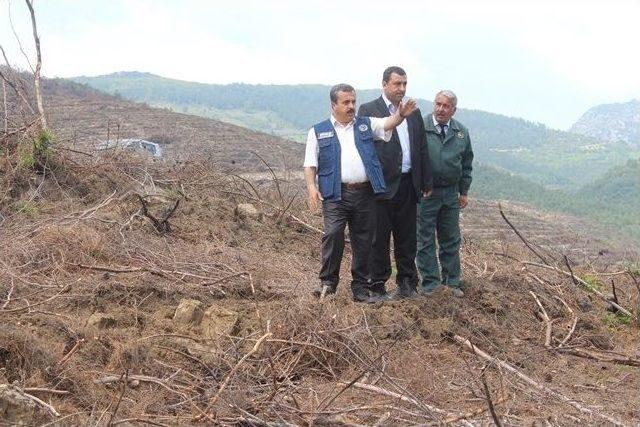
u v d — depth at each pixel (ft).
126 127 122.93
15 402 16.55
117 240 30.30
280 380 21.04
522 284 32.83
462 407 20.53
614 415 21.08
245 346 21.91
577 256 64.75
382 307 26.22
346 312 24.86
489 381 22.53
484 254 37.96
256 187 44.75
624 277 38.22
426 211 29.60
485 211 135.23
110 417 17.15
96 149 41.60
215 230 35.06
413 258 28.84
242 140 134.00
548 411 20.76
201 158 45.78
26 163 35.91
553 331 28.84
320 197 27.32
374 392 20.42
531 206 195.42
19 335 19.16
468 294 29.96
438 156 29.25
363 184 27.20
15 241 28.48
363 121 27.27
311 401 19.93
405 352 23.02
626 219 202.08
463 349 25.12
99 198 36.17
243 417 18.21
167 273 27.68
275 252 34.53
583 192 285.84
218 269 29.60
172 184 40.75
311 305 24.39
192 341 21.94
